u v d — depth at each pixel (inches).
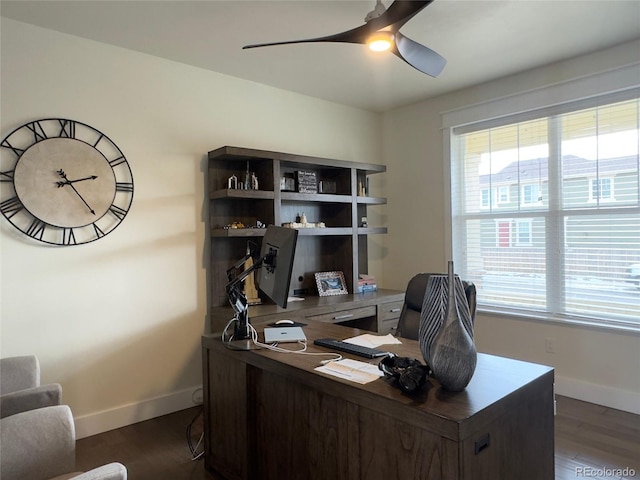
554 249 133.6
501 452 55.4
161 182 121.3
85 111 108.3
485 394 56.7
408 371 58.4
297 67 129.0
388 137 176.6
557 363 131.5
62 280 105.0
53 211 103.0
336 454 64.9
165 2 91.5
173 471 92.1
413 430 53.7
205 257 129.8
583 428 107.7
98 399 110.5
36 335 101.3
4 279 97.4
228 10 95.1
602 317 123.9
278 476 76.2
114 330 113.0
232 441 84.8
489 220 149.5
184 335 125.3
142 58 117.7
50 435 58.6
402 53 88.7
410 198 169.8
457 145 157.5
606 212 122.9
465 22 102.1
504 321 143.7
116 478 46.8
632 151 117.9
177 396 123.8
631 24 104.5
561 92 128.2
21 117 99.6
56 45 104.3
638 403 115.3
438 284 61.2
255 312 119.8
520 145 141.1
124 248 114.7
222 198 127.9
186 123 126.2
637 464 91.0
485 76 139.1
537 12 97.8
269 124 145.0
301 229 135.3
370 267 175.8
